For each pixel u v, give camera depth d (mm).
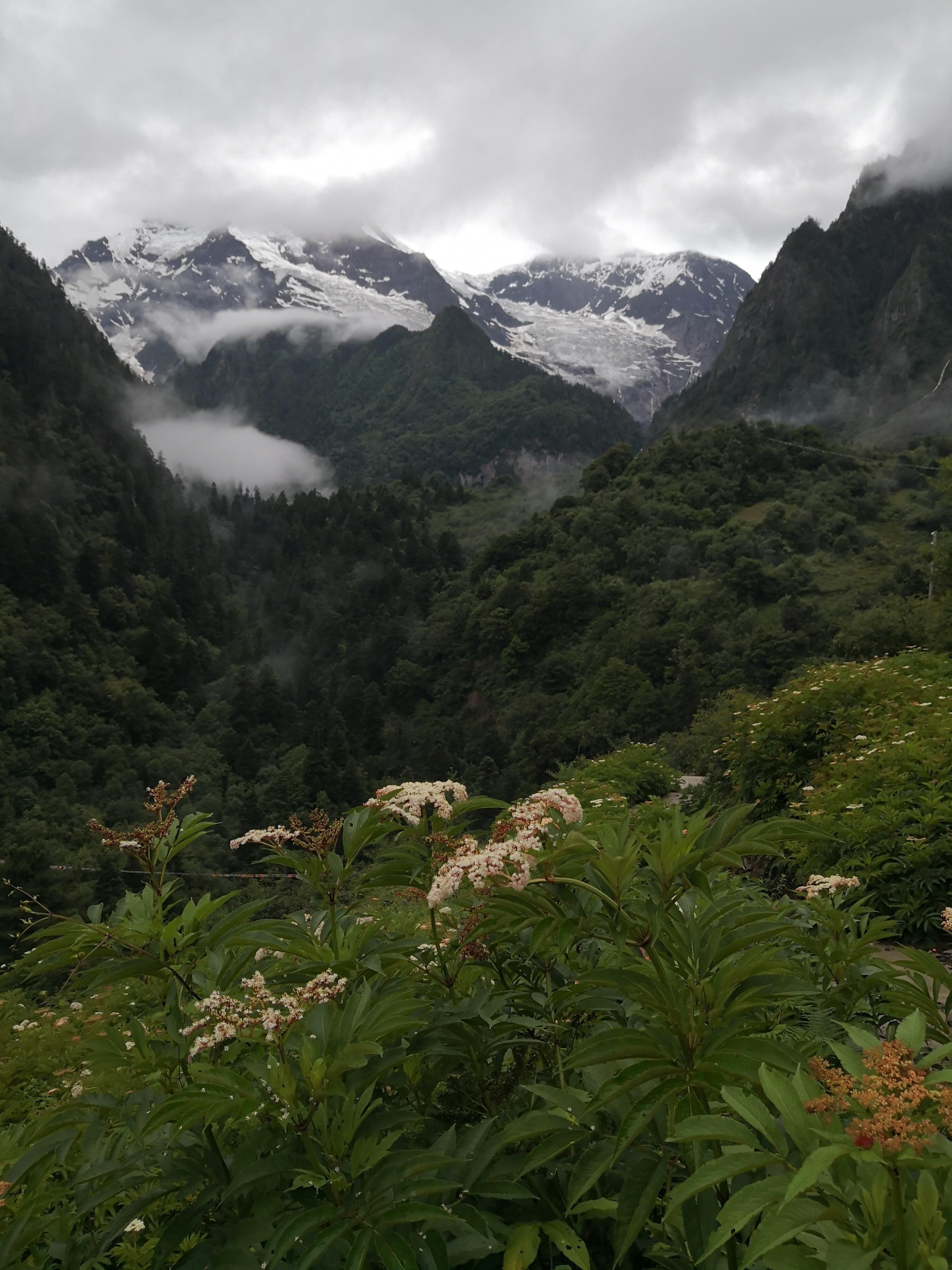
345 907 2998
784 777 9375
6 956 12875
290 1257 1993
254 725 107812
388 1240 1729
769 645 67938
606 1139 1983
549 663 90500
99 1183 2381
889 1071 1488
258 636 141125
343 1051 1941
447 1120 2559
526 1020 2381
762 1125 1589
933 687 9352
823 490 107875
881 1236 1429
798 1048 2539
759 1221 1980
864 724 8516
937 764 6684
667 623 82000
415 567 147750
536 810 2627
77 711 96375
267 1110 2037
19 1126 3746
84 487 143875
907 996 2314
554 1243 2135
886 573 84875
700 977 2244
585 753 67625
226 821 77062
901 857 5852
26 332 159125
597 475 127625
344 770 77875
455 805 2965
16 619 103750
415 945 2641
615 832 2676
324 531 165375
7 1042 5375
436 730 98562
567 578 97375
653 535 103562
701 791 11133
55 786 83500
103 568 127562
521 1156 2102
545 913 2480
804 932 3188
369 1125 1990
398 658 117312
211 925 2895
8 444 135625
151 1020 2908
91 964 2615
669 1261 1963
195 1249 1964
